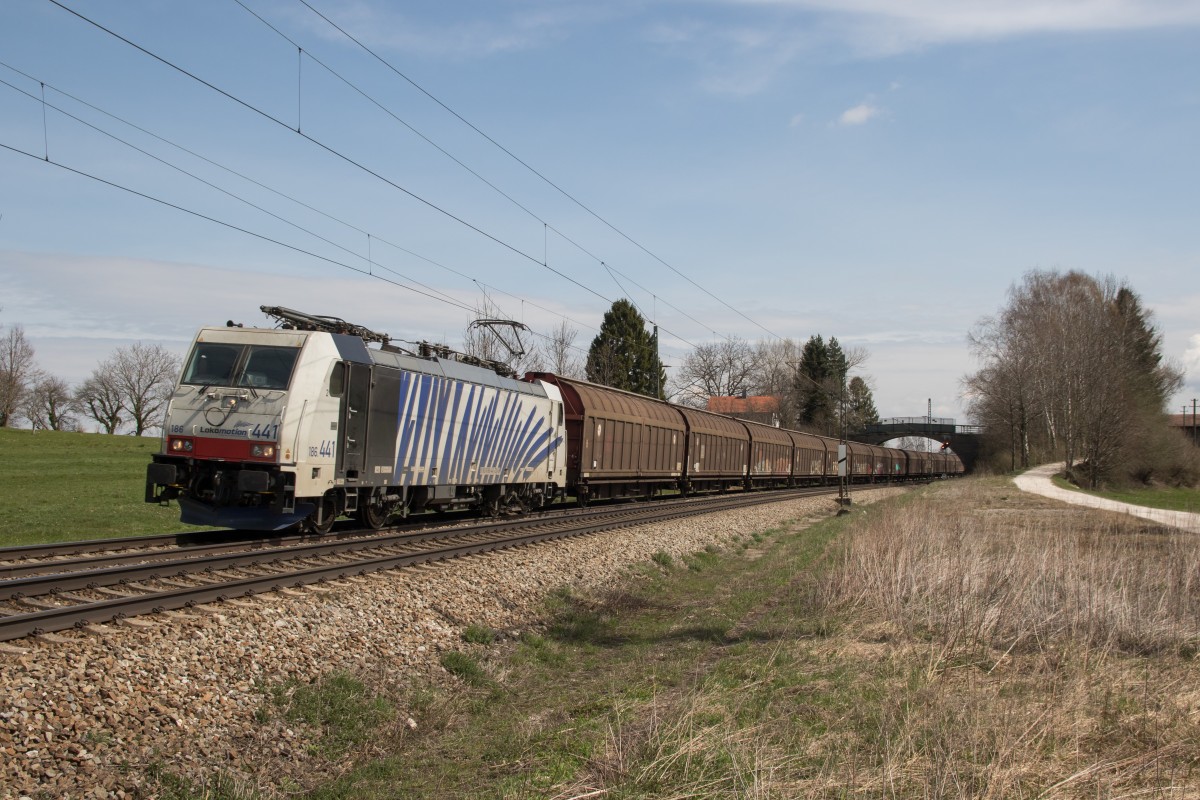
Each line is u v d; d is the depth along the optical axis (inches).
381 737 304.5
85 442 2047.2
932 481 3213.6
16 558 465.4
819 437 2322.8
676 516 1011.9
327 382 584.1
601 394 1133.1
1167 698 314.2
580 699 356.8
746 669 372.8
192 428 561.9
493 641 440.8
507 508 907.4
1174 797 223.9
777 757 252.5
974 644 409.7
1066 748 262.4
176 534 561.3
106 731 251.6
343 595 418.0
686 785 234.1
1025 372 2785.4
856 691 329.4
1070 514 1270.9
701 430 1457.9
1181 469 2463.1
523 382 909.8
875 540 674.8
